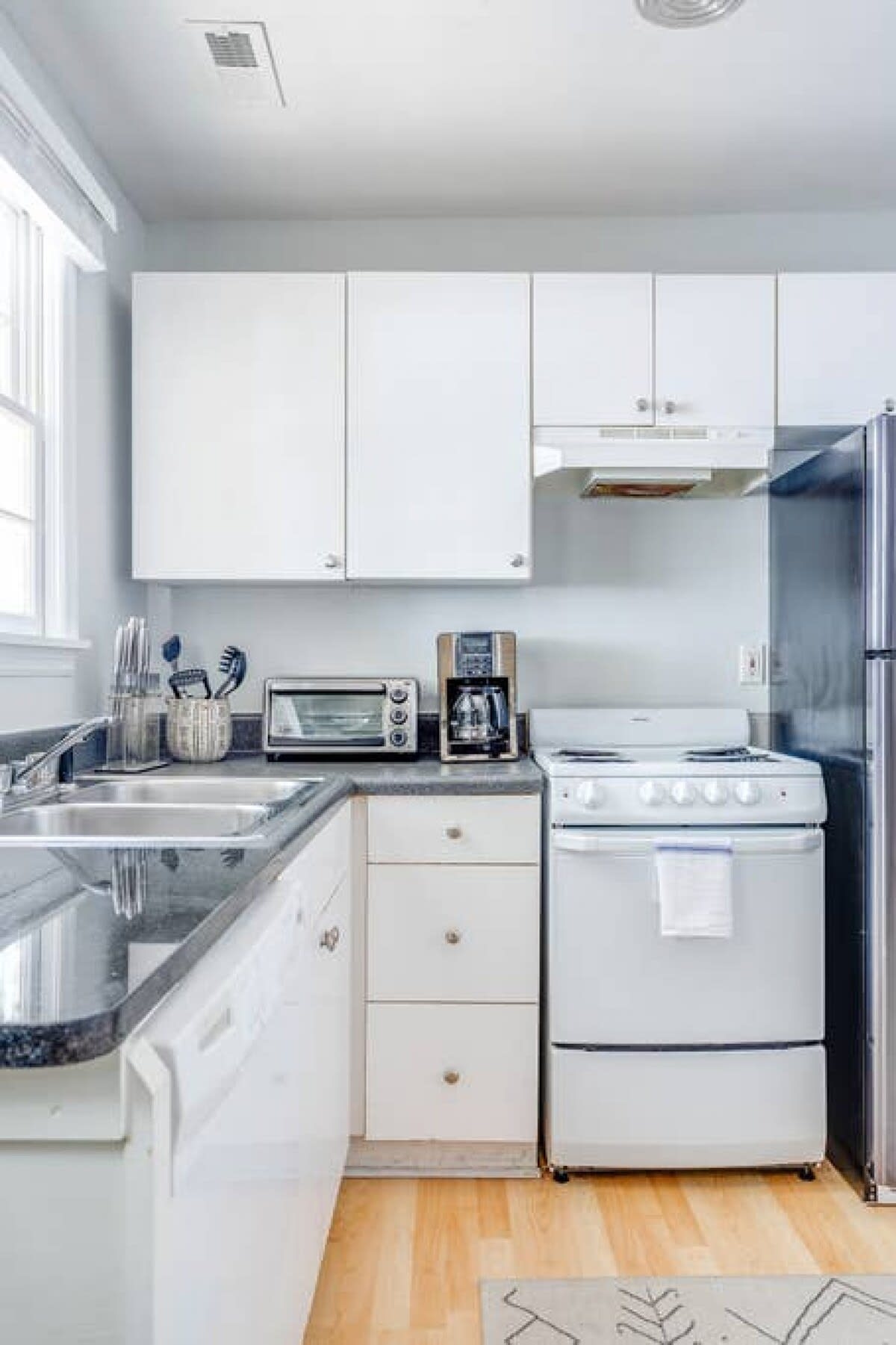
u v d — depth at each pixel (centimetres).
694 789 194
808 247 254
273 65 186
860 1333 151
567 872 194
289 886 118
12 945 76
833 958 205
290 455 221
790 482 237
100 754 218
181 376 221
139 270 248
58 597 197
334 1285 162
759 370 222
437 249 255
